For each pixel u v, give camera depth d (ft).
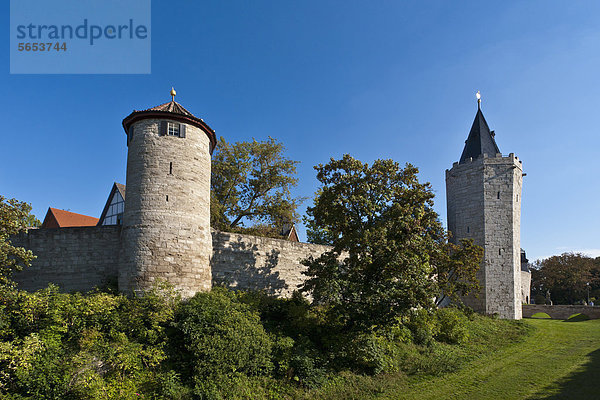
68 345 40.93
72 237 58.08
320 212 62.03
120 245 53.31
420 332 68.95
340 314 57.62
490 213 107.34
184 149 56.03
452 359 62.13
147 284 50.06
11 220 45.83
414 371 56.13
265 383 45.21
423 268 58.70
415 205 60.49
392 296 54.03
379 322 54.29
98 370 39.70
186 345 44.86
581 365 59.21
